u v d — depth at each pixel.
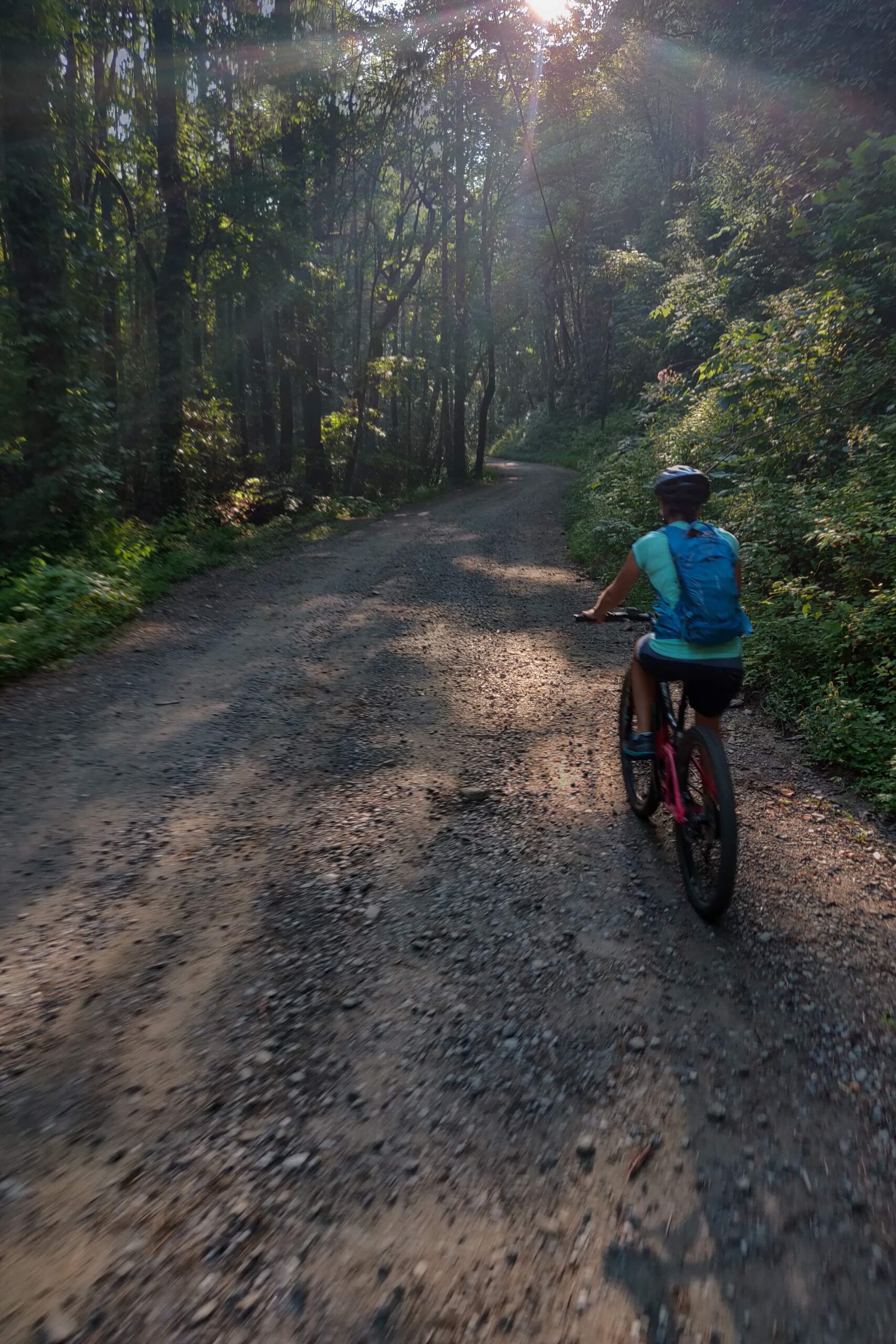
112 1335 1.78
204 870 3.84
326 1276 1.93
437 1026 2.80
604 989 3.01
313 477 24.77
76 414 12.38
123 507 17.08
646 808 4.25
